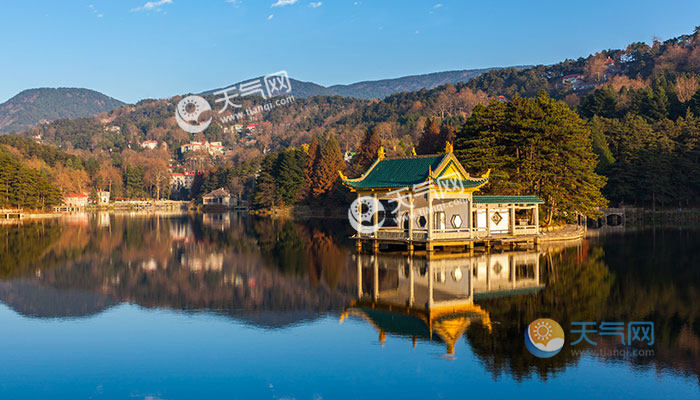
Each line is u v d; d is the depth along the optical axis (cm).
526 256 4625
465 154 6438
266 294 3075
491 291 3052
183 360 1941
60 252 5378
